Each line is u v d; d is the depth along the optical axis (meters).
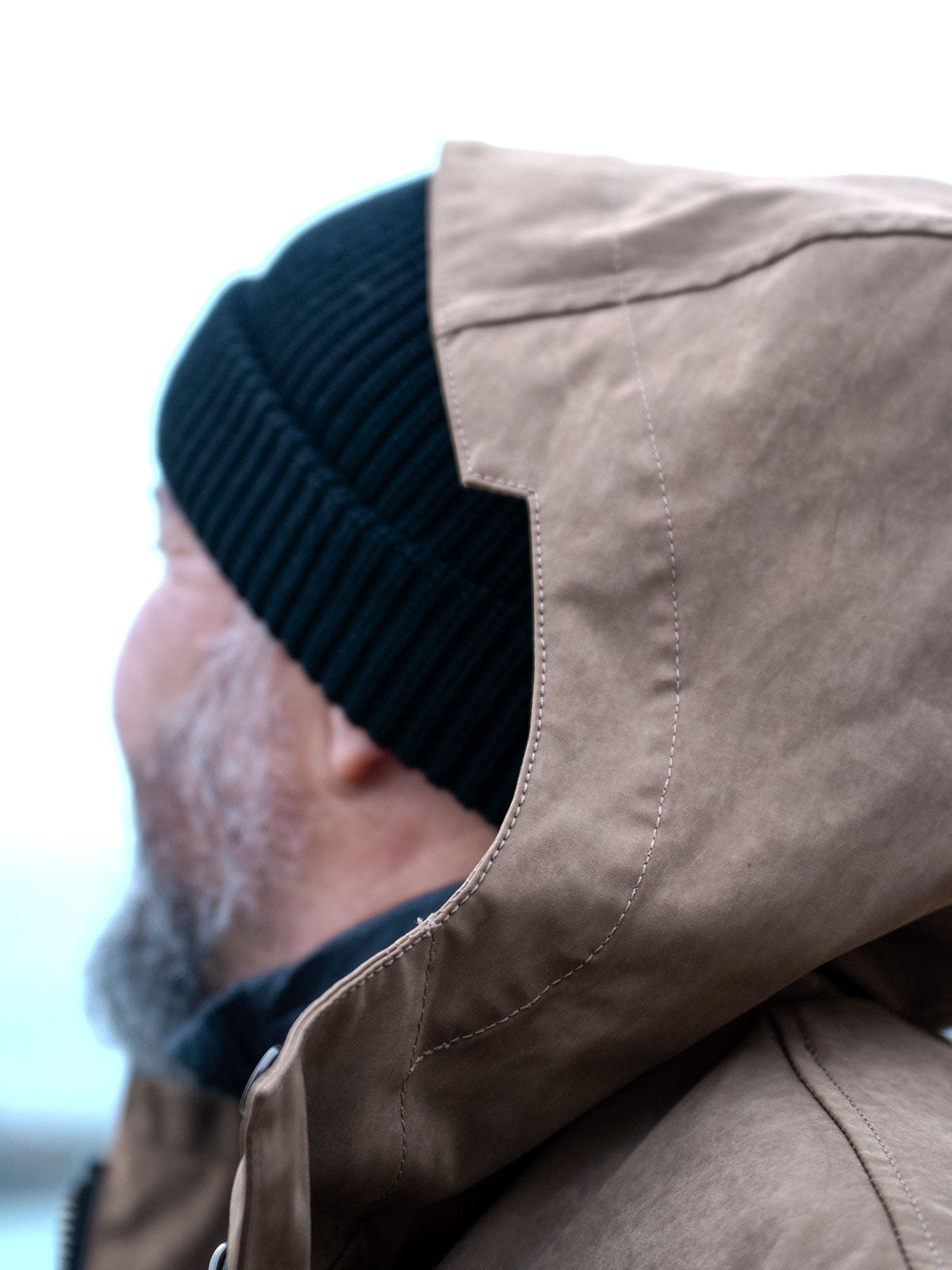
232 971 1.01
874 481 0.70
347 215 1.05
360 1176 0.67
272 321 1.02
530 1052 0.68
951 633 0.69
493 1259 0.71
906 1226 0.57
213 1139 1.23
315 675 0.90
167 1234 1.21
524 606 0.85
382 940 0.83
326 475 0.91
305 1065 0.63
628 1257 0.64
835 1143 0.63
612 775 0.67
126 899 1.09
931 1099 0.69
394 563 0.87
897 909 0.68
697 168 0.90
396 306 0.94
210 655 1.01
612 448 0.73
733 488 0.70
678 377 0.74
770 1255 0.59
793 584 0.69
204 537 1.01
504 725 0.85
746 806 0.67
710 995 0.68
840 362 0.71
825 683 0.68
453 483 0.88
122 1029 1.07
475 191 0.88
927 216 0.73
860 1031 0.75
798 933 0.66
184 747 1.01
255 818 0.96
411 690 0.86
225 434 1.00
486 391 0.78
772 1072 0.71
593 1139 0.75
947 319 0.71
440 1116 0.69
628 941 0.65
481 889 0.64
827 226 0.74
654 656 0.69
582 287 0.79
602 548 0.71
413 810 0.90
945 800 0.68
